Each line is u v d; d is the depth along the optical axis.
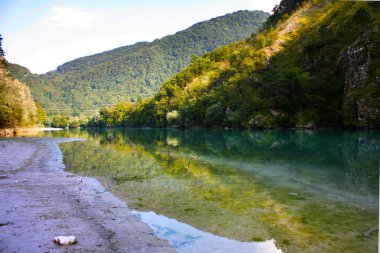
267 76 92.56
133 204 12.64
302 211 11.36
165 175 19.44
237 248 8.25
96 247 7.98
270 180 17.28
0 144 41.44
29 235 8.59
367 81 65.00
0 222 9.68
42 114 168.62
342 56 79.69
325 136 50.00
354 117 64.88
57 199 13.06
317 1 164.88
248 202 12.74
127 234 9.16
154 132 95.62
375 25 71.69
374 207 11.75
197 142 46.97
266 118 82.25
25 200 12.61
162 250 8.09
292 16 165.25
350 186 15.44
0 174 19.17
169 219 10.69
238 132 74.06
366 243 8.30
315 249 8.02
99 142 51.59
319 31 106.75
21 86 93.25
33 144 43.22
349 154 27.42
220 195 14.02
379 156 26.03
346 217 10.57
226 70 141.38
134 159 27.89
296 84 81.19
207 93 123.06
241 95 99.06
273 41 131.50
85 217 10.63
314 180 17.03
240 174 19.31
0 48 79.44
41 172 20.42
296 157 26.33
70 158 28.80
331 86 77.75
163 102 146.88
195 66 168.38
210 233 9.34
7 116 72.50
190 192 14.70
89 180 17.89
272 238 8.85
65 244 8.00
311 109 77.50
